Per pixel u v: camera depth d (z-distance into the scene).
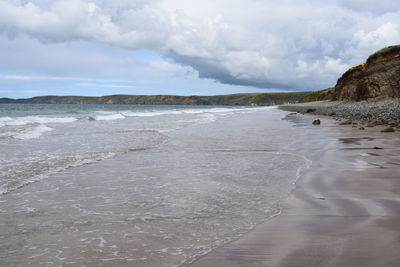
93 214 4.39
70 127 19.77
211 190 5.55
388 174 6.41
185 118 31.53
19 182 6.21
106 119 30.17
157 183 6.10
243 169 7.24
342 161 7.92
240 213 4.34
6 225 4.00
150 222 4.06
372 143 10.93
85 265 2.96
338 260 2.82
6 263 3.01
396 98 34.62
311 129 17.00
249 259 2.97
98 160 8.55
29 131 16.19
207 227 3.85
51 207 4.72
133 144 11.76
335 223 3.80
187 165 7.81
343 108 37.19
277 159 8.45
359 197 4.88
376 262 2.75
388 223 3.72
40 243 3.46
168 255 3.13
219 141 12.40
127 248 3.31
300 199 4.91
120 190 5.63
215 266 2.87
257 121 25.36
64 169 7.42
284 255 3.00
